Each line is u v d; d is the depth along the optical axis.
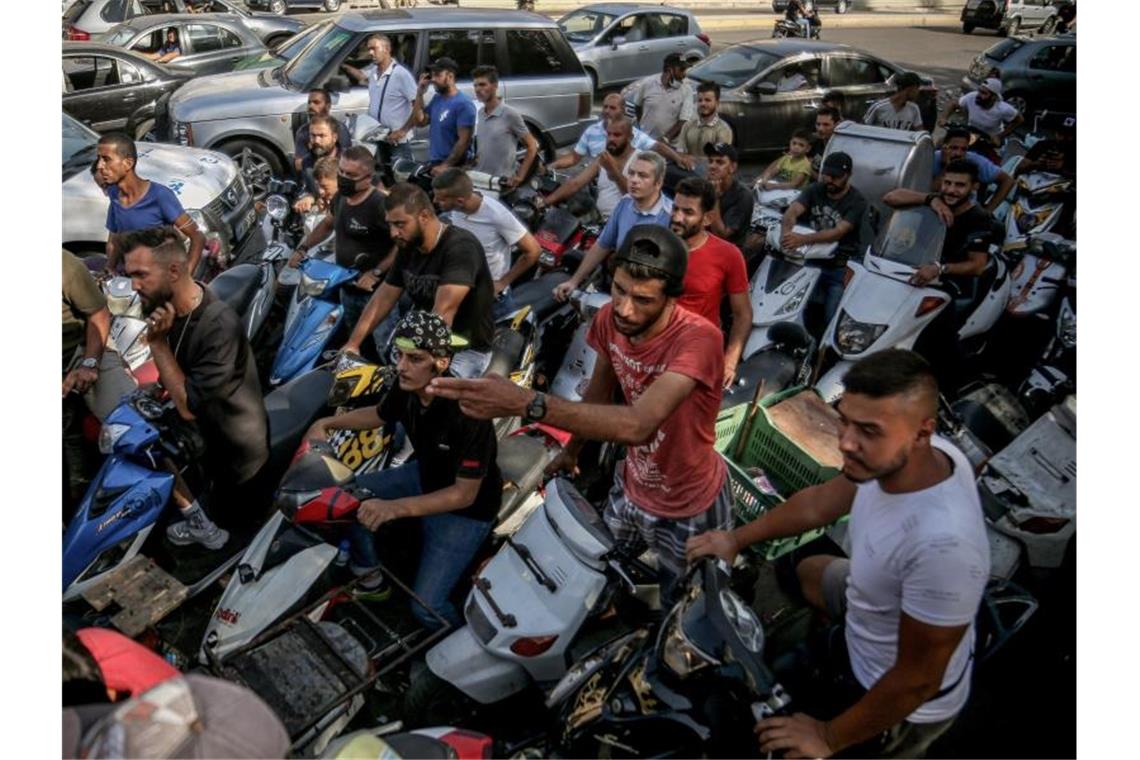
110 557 3.42
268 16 16.17
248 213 7.78
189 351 3.59
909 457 2.26
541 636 2.97
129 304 4.57
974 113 10.05
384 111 9.25
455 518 3.42
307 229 6.31
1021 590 3.40
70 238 6.77
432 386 2.52
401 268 4.51
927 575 2.22
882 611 2.42
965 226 5.26
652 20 14.84
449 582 3.41
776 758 2.39
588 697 2.75
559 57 11.08
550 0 26.72
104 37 12.62
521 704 3.30
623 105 6.27
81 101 10.73
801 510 2.88
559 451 4.15
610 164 6.46
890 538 2.31
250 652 2.93
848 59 12.14
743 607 2.77
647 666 2.66
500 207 5.15
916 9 32.75
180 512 3.75
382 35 9.97
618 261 2.83
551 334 5.62
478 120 8.22
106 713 1.82
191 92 9.85
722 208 5.81
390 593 3.69
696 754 2.61
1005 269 5.75
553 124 11.16
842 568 3.03
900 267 5.25
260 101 9.58
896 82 9.00
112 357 4.37
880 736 2.51
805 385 4.73
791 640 3.65
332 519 3.21
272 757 1.54
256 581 3.26
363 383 4.07
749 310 4.23
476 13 10.82
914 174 6.64
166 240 3.41
